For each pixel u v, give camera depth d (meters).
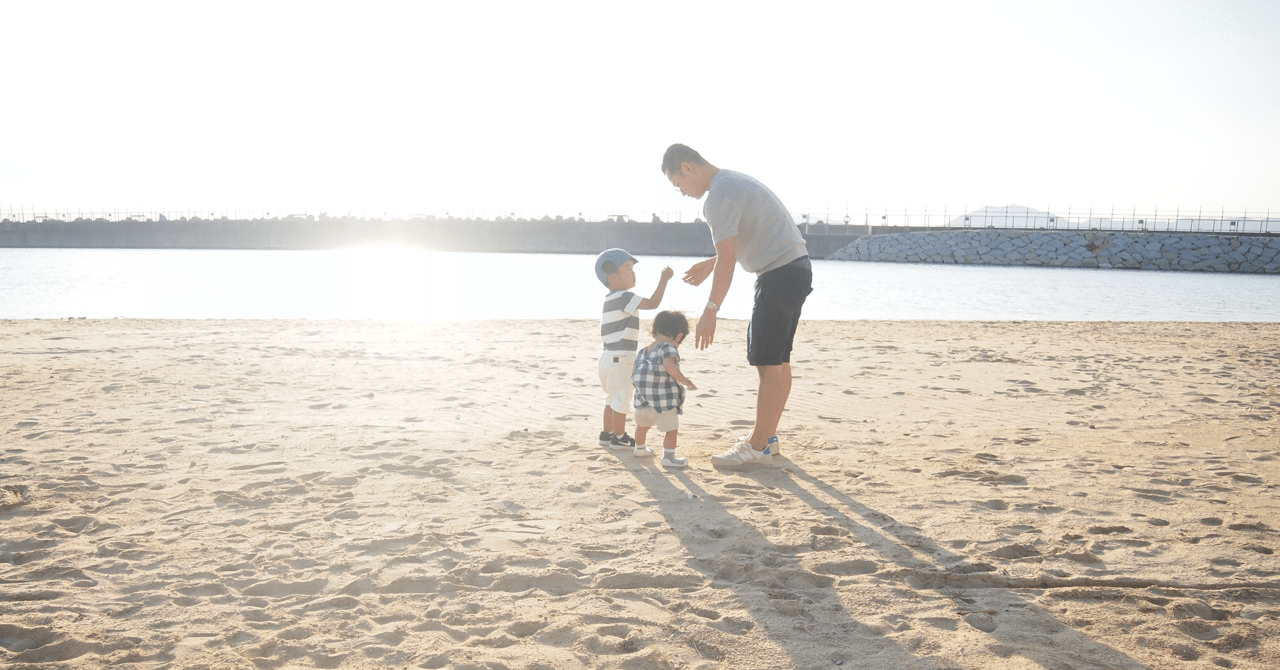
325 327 14.15
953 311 25.38
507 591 3.03
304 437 5.56
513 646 2.58
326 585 3.06
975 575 3.14
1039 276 53.50
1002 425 6.30
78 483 4.32
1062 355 11.23
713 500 4.19
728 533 3.67
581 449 5.33
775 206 4.74
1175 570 3.23
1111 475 4.73
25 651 2.51
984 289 37.38
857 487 4.45
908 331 15.07
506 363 9.67
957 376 9.06
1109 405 7.24
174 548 3.41
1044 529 3.74
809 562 3.29
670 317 4.94
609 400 5.43
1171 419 6.55
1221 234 74.94
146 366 8.90
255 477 4.52
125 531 3.62
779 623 2.73
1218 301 31.12
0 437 5.43
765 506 4.07
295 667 2.43
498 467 4.83
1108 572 3.21
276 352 10.40
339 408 6.70
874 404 7.23
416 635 2.65
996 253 78.81
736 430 6.08
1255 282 49.72
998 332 15.03
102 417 6.14
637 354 5.11
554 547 3.48
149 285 33.25
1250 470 4.87
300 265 55.12
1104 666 2.45
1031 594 3.02
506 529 3.71
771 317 4.76
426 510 3.97
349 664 2.45
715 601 2.92
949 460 5.09
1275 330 16.28
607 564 3.28
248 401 6.92
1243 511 4.01
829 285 39.94
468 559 3.32
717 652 2.52
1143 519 3.89
